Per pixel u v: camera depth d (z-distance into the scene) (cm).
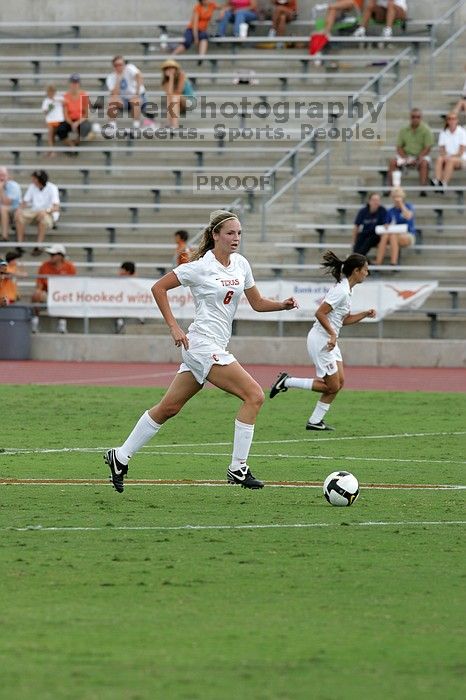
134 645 2067
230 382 3572
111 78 11138
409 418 5922
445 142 10088
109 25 12150
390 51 11500
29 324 9088
